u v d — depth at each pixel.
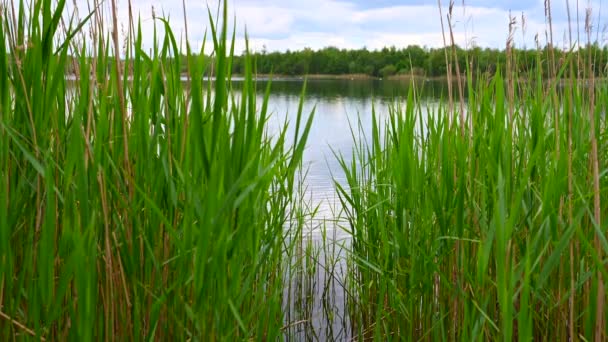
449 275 2.90
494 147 2.72
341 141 11.52
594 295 2.23
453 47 2.73
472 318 2.38
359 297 3.91
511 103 2.50
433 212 3.08
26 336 1.87
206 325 1.94
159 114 2.15
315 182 7.69
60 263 2.07
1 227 1.77
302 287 4.42
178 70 2.23
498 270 2.06
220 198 1.91
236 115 1.99
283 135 2.13
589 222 2.69
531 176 2.86
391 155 3.59
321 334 4.01
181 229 2.08
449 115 3.00
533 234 2.61
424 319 2.98
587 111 3.04
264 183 2.08
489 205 2.78
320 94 27.06
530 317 2.07
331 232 5.59
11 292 1.85
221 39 1.82
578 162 2.79
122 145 2.17
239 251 2.06
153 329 1.94
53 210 1.77
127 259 2.03
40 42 1.93
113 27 1.99
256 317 2.55
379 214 3.20
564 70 2.76
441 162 3.07
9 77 1.92
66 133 2.13
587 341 2.25
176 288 2.01
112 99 2.17
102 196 1.93
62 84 2.12
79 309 1.79
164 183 2.14
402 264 3.18
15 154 1.97
